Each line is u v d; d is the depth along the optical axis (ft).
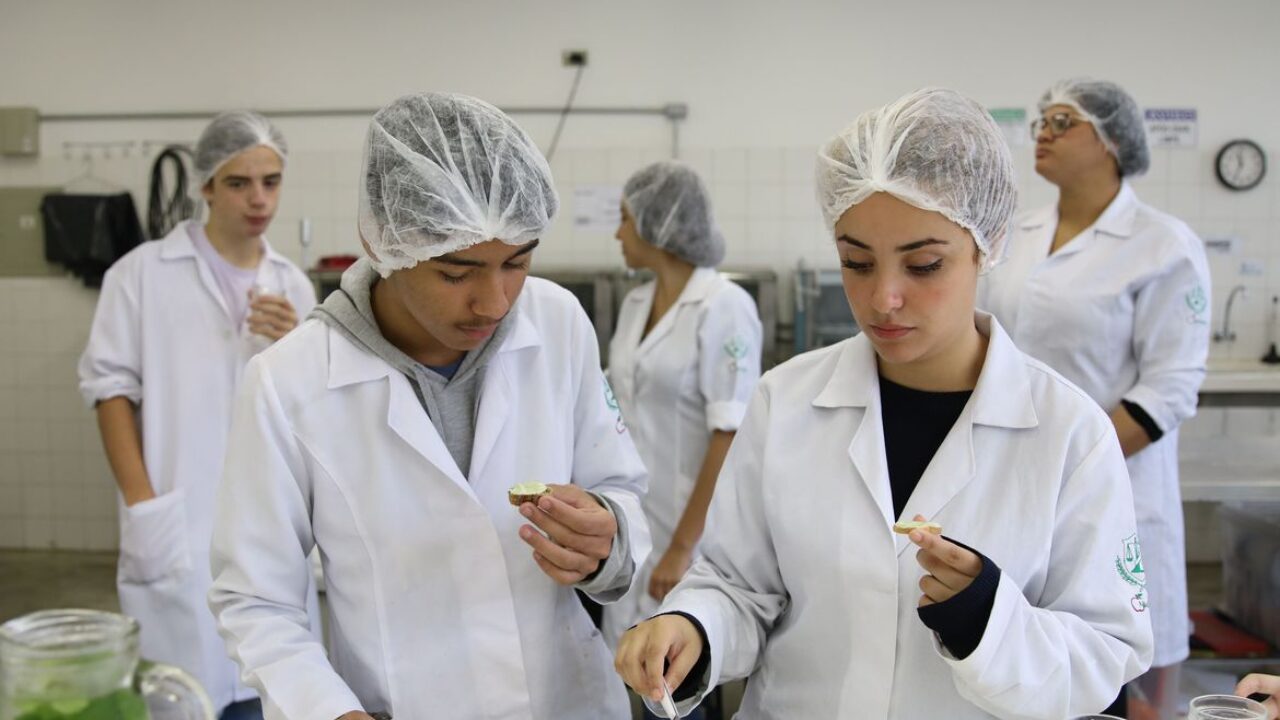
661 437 8.98
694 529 8.55
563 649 4.62
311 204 17.38
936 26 16.74
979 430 3.95
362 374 4.29
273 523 4.20
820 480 4.10
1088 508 3.80
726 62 17.02
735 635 4.09
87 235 16.96
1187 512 16.83
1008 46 16.66
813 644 4.05
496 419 4.47
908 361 3.84
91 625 2.83
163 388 8.41
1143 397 7.18
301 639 4.13
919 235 3.68
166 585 8.21
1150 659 3.82
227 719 8.54
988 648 3.39
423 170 3.94
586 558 4.18
